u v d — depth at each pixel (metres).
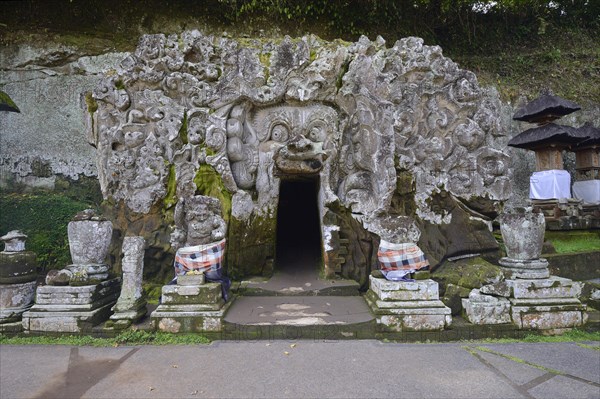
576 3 13.04
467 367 3.54
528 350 3.97
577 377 3.32
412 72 6.30
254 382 3.25
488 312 4.45
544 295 4.52
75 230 4.82
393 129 5.88
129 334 4.34
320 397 2.99
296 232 8.45
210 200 5.04
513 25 12.62
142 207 6.06
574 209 7.80
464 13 11.90
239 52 6.03
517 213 4.80
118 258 6.13
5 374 3.47
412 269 4.75
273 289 5.64
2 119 9.71
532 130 7.92
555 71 11.94
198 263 4.83
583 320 4.48
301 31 10.72
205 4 10.35
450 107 6.33
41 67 9.95
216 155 5.89
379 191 5.84
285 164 5.88
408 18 11.35
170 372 3.48
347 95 6.09
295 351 3.95
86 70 9.91
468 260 5.97
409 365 3.59
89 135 6.48
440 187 6.16
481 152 6.25
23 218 8.03
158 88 6.20
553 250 6.82
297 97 6.00
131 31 10.33
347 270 6.04
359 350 3.98
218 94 5.94
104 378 3.37
